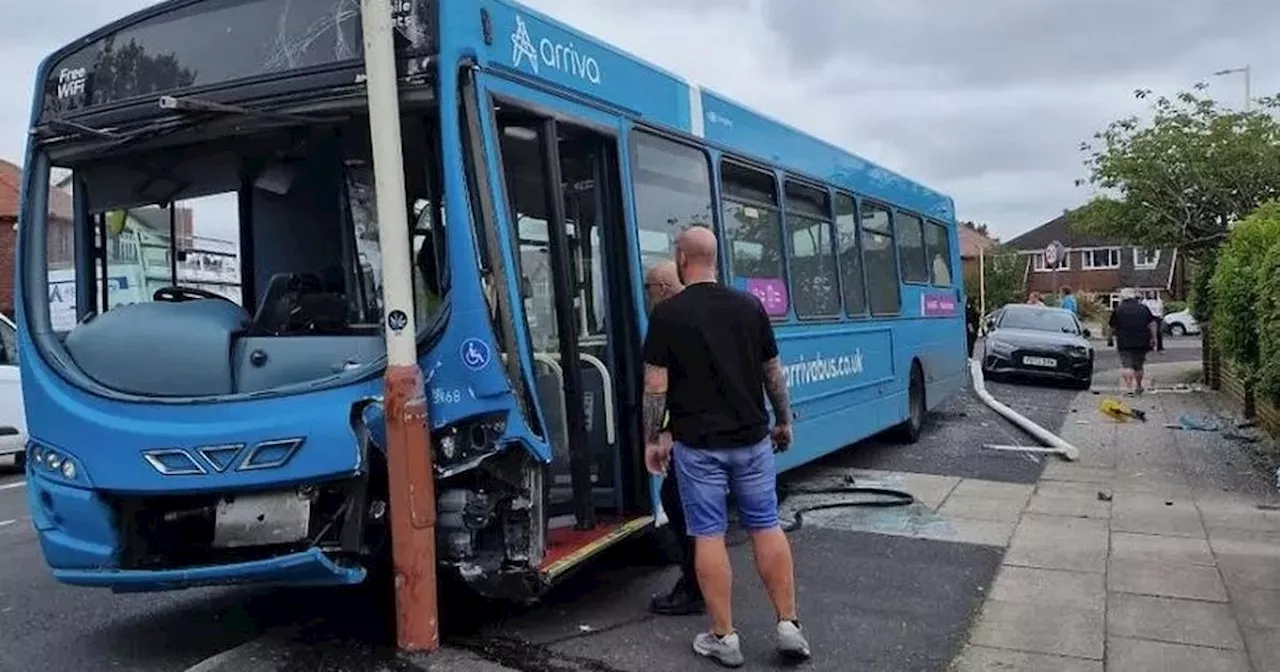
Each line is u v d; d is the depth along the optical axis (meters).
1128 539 8.07
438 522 5.46
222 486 5.16
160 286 6.26
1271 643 5.73
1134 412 16.39
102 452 5.34
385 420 5.18
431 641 5.48
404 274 5.16
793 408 9.27
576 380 6.06
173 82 5.75
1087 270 84.38
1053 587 6.83
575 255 6.59
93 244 6.16
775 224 9.30
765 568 5.48
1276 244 11.84
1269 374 11.99
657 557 7.36
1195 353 37.19
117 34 5.94
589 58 6.46
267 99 5.50
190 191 6.16
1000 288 61.41
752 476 5.44
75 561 5.46
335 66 5.41
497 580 5.39
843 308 10.81
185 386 5.40
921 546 7.93
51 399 5.51
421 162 5.55
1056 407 18.12
